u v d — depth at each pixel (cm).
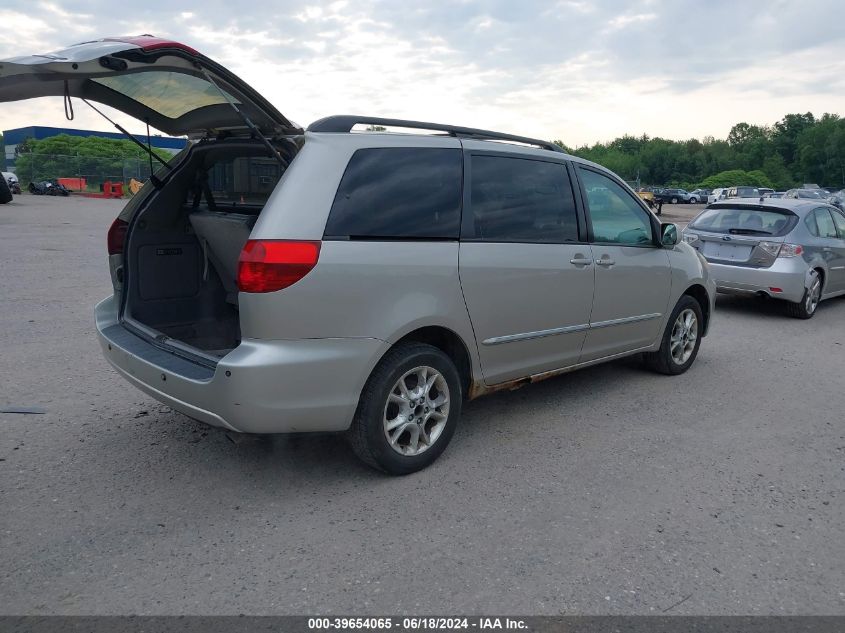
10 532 328
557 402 538
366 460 387
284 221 338
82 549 316
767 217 916
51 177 5056
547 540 333
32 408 490
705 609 284
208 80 339
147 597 282
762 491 393
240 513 352
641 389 576
